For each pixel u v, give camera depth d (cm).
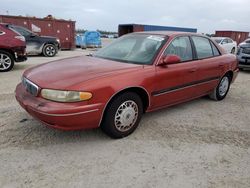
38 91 307
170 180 264
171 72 391
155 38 416
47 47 1357
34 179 258
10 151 307
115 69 342
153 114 448
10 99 501
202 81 468
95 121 313
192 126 404
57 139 341
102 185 253
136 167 285
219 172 282
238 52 959
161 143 342
